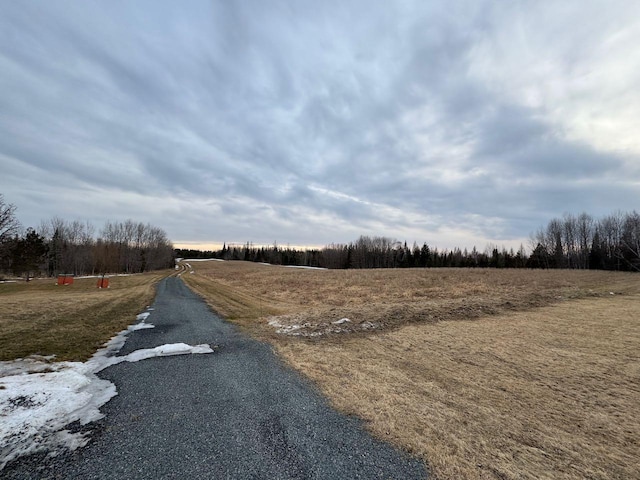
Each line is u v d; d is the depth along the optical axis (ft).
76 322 31.07
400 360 21.27
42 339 24.00
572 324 31.96
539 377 18.07
